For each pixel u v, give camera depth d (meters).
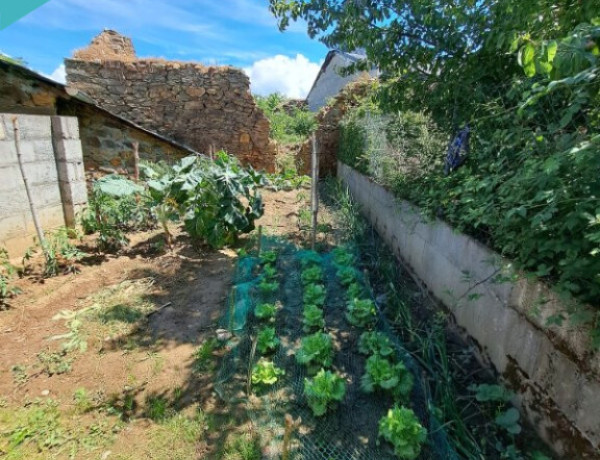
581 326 1.75
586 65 1.53
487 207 2.37
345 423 2.28
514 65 2.90
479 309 2.74
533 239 1.98
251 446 2.10
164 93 9.22
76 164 4.84
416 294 3.89
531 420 2.15
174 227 5.89
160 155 7.88
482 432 2.16
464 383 2.56
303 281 4.05
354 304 3.33
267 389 2.54
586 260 1.64
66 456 2.04
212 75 9.38
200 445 2.12
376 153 6.03
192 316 3.45
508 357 2.38
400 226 4.73
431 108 3.77
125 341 3.05
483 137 3.00
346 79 14.27
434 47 3.29
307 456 2.05
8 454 2.03
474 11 2.81
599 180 1.67
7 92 5.65
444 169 3.63
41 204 4.41
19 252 4.11
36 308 3.39
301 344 3.01
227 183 4.82
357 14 3.30
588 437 1.72
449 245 3.26
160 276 4.22
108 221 4.79
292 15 3.68
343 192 8.36
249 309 3.51
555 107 2.26
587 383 1.72
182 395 2.49
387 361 2.57
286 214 7.20
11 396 2.44
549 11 2.00
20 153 3.77
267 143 10.09
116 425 2.25
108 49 9.52
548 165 1.64
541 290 2.02
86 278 4.03
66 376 2.63
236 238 5.39
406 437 2.01
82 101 6.26
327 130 10.97
